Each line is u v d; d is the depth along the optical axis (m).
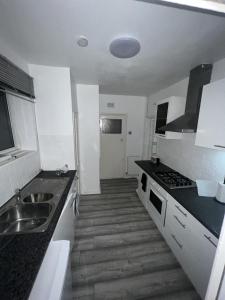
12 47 1.52
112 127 4.25
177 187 1.95
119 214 2.72
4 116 1.74
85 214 2.71
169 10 1.00
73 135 2.32
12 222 1.36
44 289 0.74
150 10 1.01
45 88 2.10
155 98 3.60
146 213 2.75
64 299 0.79
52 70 2.07
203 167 2.02
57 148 2.30
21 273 0.74
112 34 1.29
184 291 1.47
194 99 1.97
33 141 2.10
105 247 1.98
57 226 1.18
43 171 2.31
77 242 2.05
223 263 0.62
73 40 1.40
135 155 4.54
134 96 4.17
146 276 1.61
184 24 1.14
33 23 1.15
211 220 1.29
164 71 2.15
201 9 0.46
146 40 1.37
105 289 1.48
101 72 2.24
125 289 1.48
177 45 1.45
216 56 1.66
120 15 1.06
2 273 0.74
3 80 1.34
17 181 1.61
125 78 2.51
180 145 2.54
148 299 1.41
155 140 3.56
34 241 0.95
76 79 2.61
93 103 3.09
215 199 1.66
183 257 1.64
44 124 2.20
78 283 1.53
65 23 1.15
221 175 1.75
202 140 1.61
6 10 1.01
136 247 1.99
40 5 0.97
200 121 1.63
